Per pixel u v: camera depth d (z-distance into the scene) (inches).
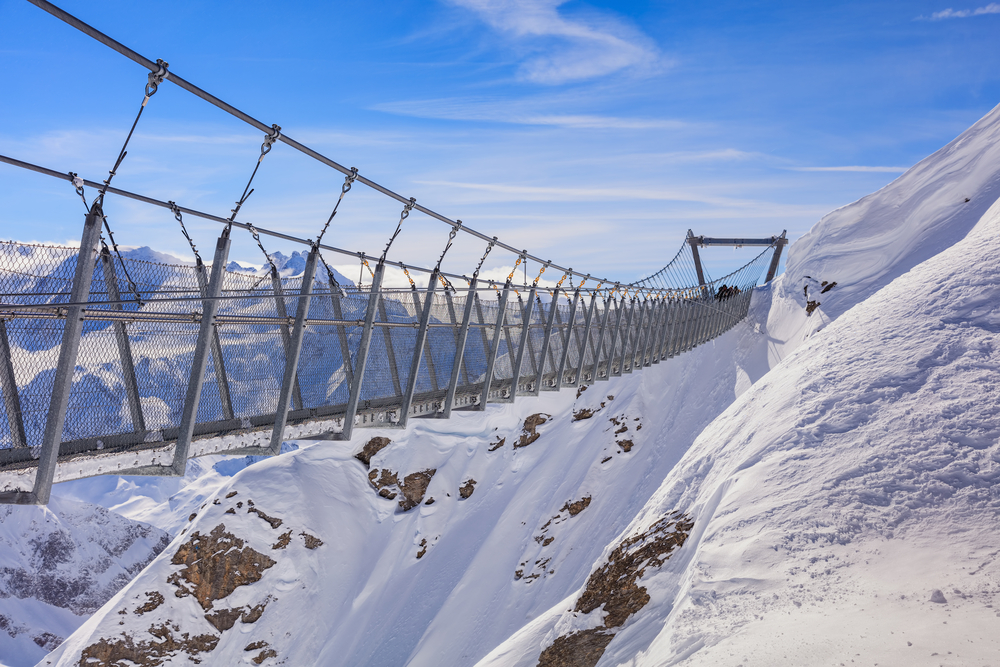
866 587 146.8
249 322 207.9
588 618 297.9
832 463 206.1
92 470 161.6
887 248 1074.1
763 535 184.7
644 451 1077.1
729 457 281.9
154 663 967.0
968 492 168.4
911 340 262.8
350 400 252.1
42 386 147.5
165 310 178.4
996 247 316.2
